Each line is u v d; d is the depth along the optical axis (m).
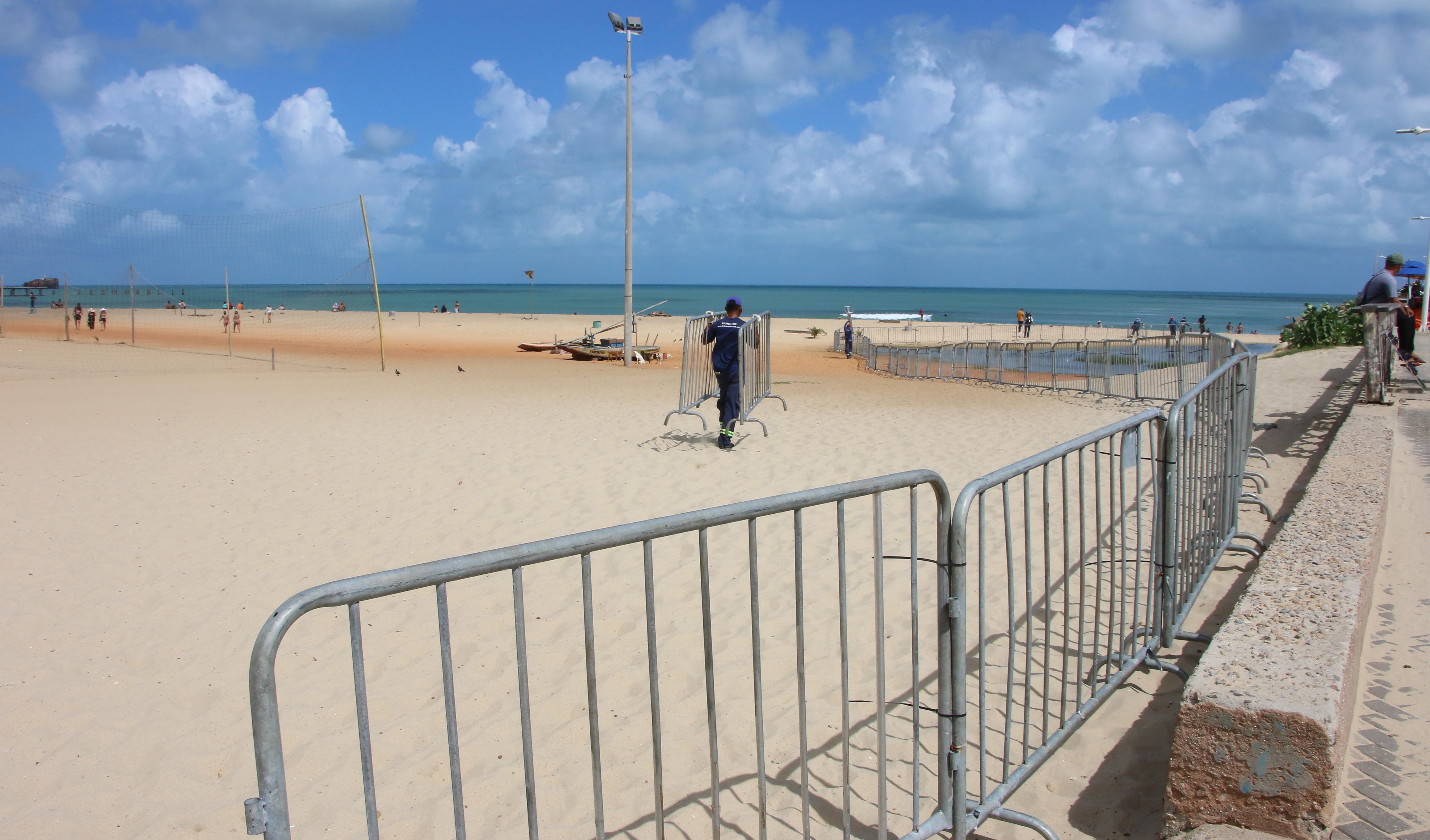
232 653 4.50
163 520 6.94
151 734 3.73
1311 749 2.35
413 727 3.70
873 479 2.42
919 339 49.22
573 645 4.47
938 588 2.57
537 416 12.41
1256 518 5.87
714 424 11.54
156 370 21.95
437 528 6.66
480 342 37.00
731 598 4.99
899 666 4.02
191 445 10.09
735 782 3.15
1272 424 9.39
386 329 47.62
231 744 3.65
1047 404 14.46
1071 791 2.93
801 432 10.85
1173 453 3.75
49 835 3.05
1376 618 3.77
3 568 5.80
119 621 4.93
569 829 2.94
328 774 3.37
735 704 3.74
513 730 3.65
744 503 2.20
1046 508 2.88
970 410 13.32
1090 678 3.56
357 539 6.42
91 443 10.27
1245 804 2.45
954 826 2.64
